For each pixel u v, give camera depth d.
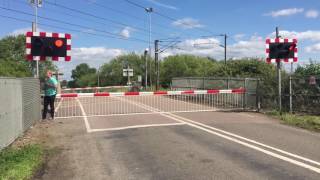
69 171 8.06
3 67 26.47
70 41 16.09
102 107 21.91
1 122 9.27
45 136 12.20
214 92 20.33
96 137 12.01
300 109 18.08
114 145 10.72
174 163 8.58
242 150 9.87
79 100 28.58
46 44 15.82
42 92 17.86
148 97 30.77
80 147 10.52
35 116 14.96
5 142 9.71
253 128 13.68
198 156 9.22
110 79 118.88
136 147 10.39
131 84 62.75
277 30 17.92
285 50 17.78
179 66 89.25
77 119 16.31
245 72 34.81
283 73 20.62
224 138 11.57
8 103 10.14
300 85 18.02
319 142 11.11
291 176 7.50
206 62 92.62
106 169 8.19
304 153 9.56
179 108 21.06
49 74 16.41
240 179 7.32
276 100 19.12
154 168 8.19
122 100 27.61
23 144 10.73
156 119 16.05
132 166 8.39
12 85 10.66
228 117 16.84
